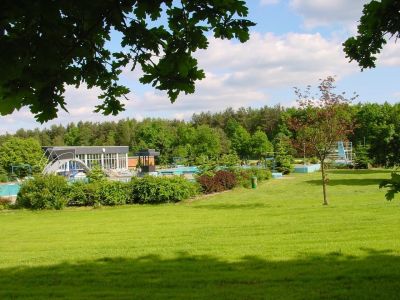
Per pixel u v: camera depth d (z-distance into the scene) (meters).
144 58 3.71
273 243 10.04
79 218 16.58
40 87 3.14
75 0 2.92
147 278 7.62
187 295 6.50
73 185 20.38
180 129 67.25
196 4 3.34
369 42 4.90
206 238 11.11
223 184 24.98
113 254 9.77
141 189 20.38
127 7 3.25
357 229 11.11
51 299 6.59
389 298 5.87
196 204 19.36
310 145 16.97
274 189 25.31
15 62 2.82
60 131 92.94
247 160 61.78
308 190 24.06
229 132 79.19
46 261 9.41
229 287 6.84
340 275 7.14
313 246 9.48
